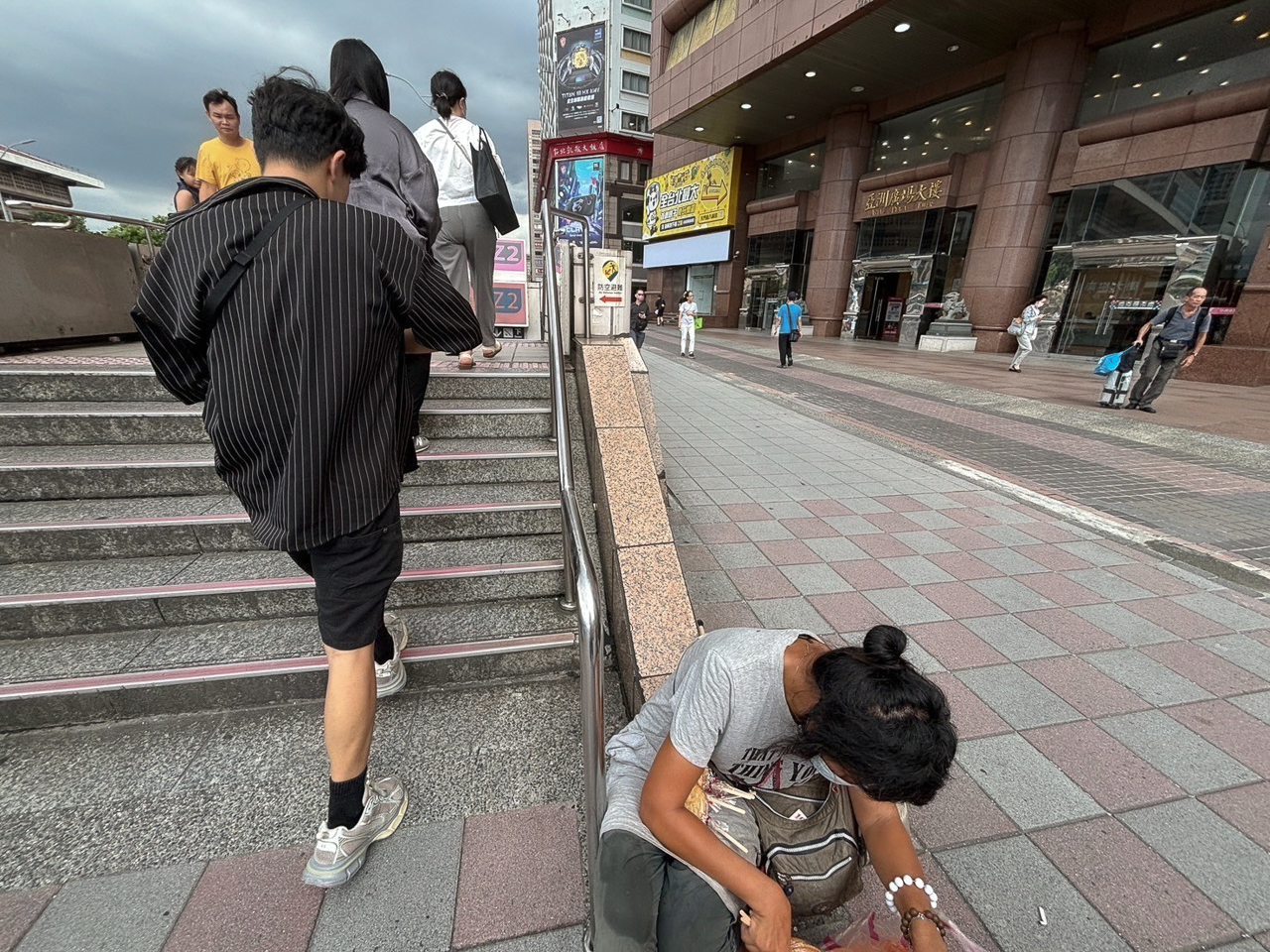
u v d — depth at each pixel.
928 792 0.90
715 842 1.09
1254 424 7.23
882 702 0.88
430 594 2.46
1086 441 6.58
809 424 7.17
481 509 2.74
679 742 1.10
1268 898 1.59
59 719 1.90
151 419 2.85
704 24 19.11
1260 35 10.84
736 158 24.44
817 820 1.27
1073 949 1.45
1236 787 1.96
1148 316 12.91
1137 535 4.04
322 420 1.27
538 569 2.54
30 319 4.00
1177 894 1.59
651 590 2.12
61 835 1.58
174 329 1.27
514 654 2.25
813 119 20.69
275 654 2.08
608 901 1.15
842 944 1.27
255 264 1.21
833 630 2.85
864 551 3.72
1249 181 11.15
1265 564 3.62
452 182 3.65
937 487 4.99
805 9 14.27
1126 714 2.30
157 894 1.44
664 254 30.86
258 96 1.35
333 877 1.45
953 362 13.77
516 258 7.34
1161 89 12.41
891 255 18.66
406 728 2.03
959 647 2.73
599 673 1.38
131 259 5.04
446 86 3.54
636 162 45.91
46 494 2.54
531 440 3.32
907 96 17.75
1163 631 2.89
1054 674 2.54
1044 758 2.07
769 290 24.33
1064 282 14.26
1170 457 5.98
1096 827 1.79
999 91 15.48
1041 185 14.42
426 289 1.46
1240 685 2.49
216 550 2.45
